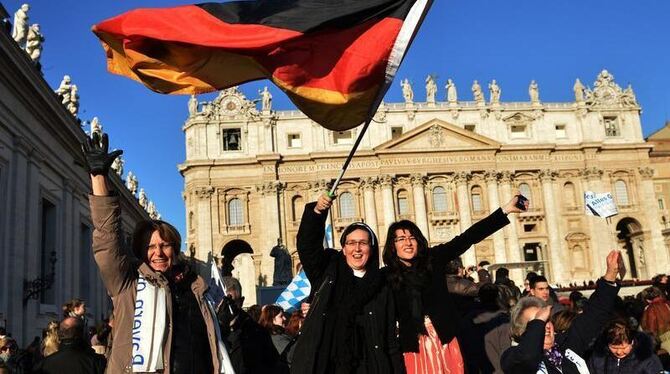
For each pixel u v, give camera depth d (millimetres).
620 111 80875
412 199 76188
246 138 76062
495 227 6742
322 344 6156
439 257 6562
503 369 6320
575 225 77562
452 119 78438
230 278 8523
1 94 22656
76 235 33469
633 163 79750
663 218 85250
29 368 14305
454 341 6285
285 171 75438
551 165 78312
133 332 5320
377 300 6277
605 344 7668
